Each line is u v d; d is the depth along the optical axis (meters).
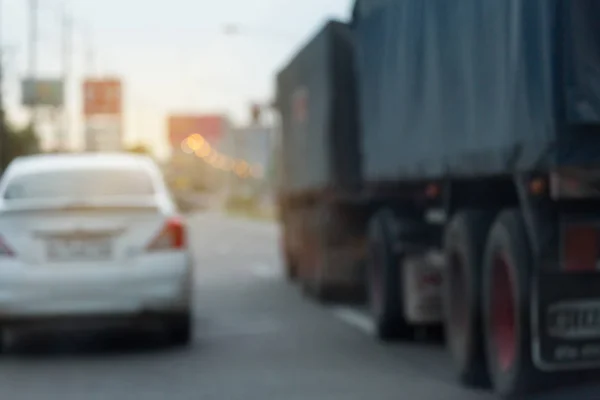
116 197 14.67
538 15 9.56
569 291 9.94
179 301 14.05
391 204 16.47
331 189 19.81
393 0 15.01
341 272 20.03
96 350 14.92
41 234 13.66
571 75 9.30
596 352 9.98
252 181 111.06
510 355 10.59
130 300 13.70
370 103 16.50
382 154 15.77
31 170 15.16
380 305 15.48
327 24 19.98
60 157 15.96
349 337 15.98
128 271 13.70
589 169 9.59
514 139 10.10
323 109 20.31
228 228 68.12
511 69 10.13
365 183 17.44
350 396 11.37
